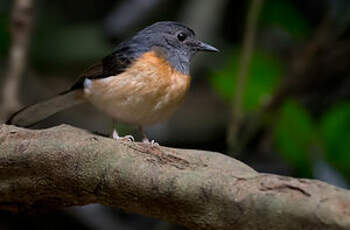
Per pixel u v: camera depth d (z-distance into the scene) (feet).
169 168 21.44
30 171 24.56
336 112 35.32
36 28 61.72
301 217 17.76
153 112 30.76
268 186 18.90
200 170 20.94
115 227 46.91
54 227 47.52
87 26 64.90
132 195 22.15
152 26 32.50
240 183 19.52
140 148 23.15
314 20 47.44
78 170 23.41
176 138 52.95
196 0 51.60
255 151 43.62
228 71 41.09
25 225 47.96
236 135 40.45
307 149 35.65
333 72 45.55
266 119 39.81
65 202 25.35
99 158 22.99
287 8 44.88
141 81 29.71
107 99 30.53
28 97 56.24
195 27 50.70
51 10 65.16
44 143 24.13
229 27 55.77
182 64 31.89
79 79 31.24
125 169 22.17
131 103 30.22
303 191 18.15
